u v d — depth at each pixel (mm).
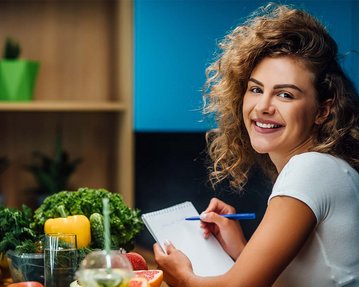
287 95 2090
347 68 3961
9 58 4133
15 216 2170
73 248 1968
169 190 4207
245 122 2195
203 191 4148
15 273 2131
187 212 2297
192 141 4207
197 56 4199
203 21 4184
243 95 2316
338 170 2010
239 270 1944
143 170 4199
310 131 2131
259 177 3877
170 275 2080
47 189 4230
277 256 1933
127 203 4176
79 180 4508
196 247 2213
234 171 2514
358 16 3984
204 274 2139
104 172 4547
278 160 2189
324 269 2010
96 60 4488
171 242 2172
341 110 2113
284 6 2340
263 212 3920
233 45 2299
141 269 2092
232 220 2338
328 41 2150
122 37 4195
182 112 4207
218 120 2457
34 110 4395
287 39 2119
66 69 4465
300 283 2037
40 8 4426
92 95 4488
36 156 4398
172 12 4168
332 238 1991
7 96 4117
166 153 4215
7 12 4391
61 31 4449
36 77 4285
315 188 1962
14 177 4434
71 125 4492
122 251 2100
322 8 4023
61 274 1934
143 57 4164
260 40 2137
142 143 4195
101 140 4531
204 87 2477
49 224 2141
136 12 4141
